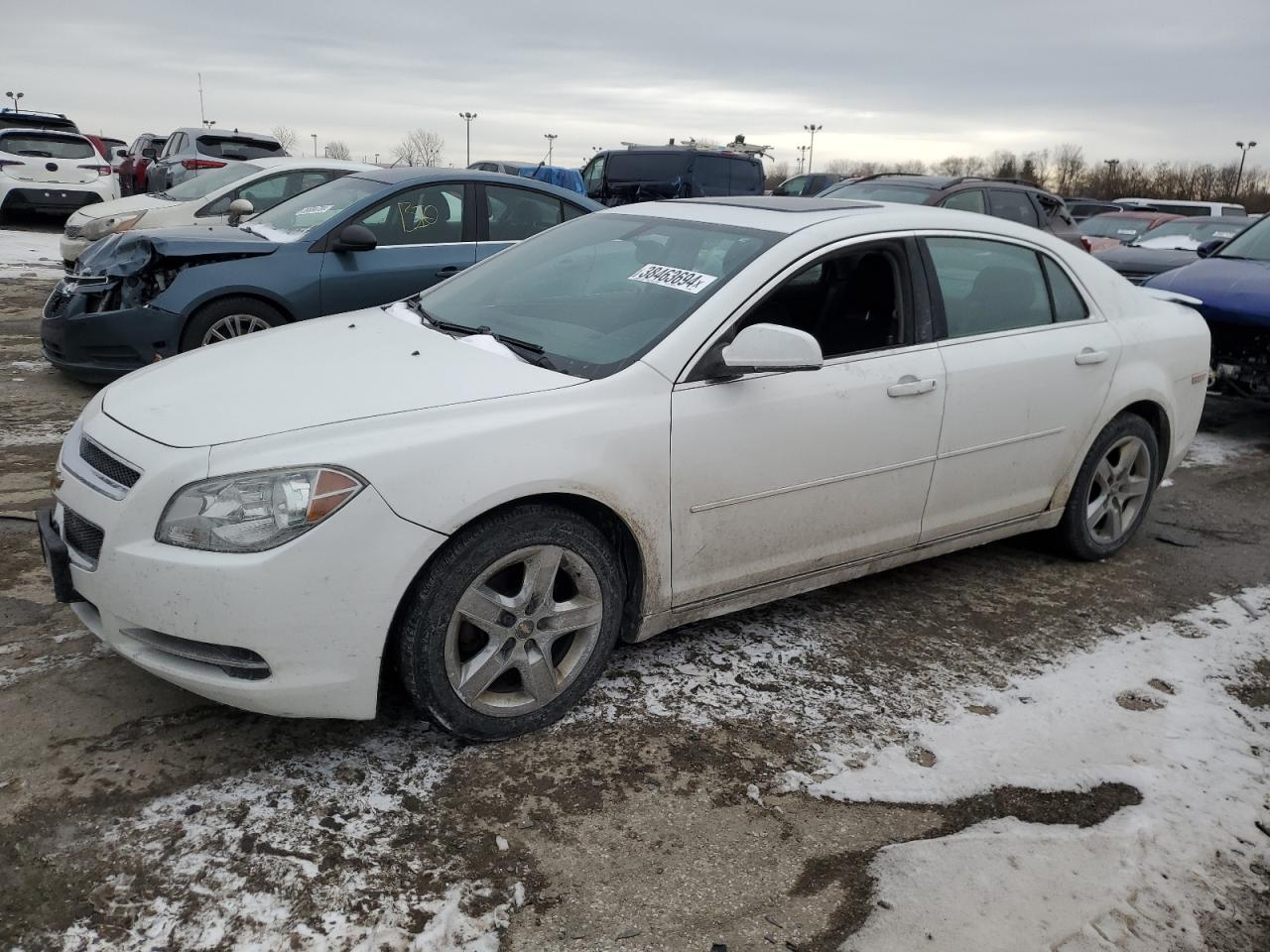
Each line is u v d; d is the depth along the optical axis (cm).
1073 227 1202
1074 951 226
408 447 260
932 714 320
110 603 260
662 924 228
